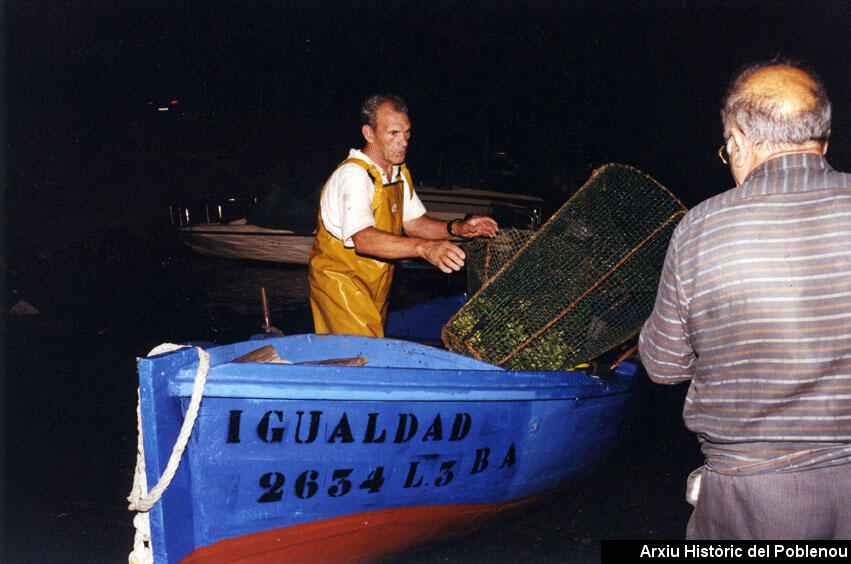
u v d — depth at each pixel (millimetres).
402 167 3910
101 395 5238
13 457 4211
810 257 1700
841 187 1726
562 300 3637
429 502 3139
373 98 3516
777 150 1838
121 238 8695
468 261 4211
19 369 5664
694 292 1837
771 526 1749
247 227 8891
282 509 2771
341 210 3451
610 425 3752
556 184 10156
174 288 8219
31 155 10781
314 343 3387
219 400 2512
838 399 1695
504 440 3178
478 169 10180
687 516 3996
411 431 2895
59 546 3361
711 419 1847
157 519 2459
